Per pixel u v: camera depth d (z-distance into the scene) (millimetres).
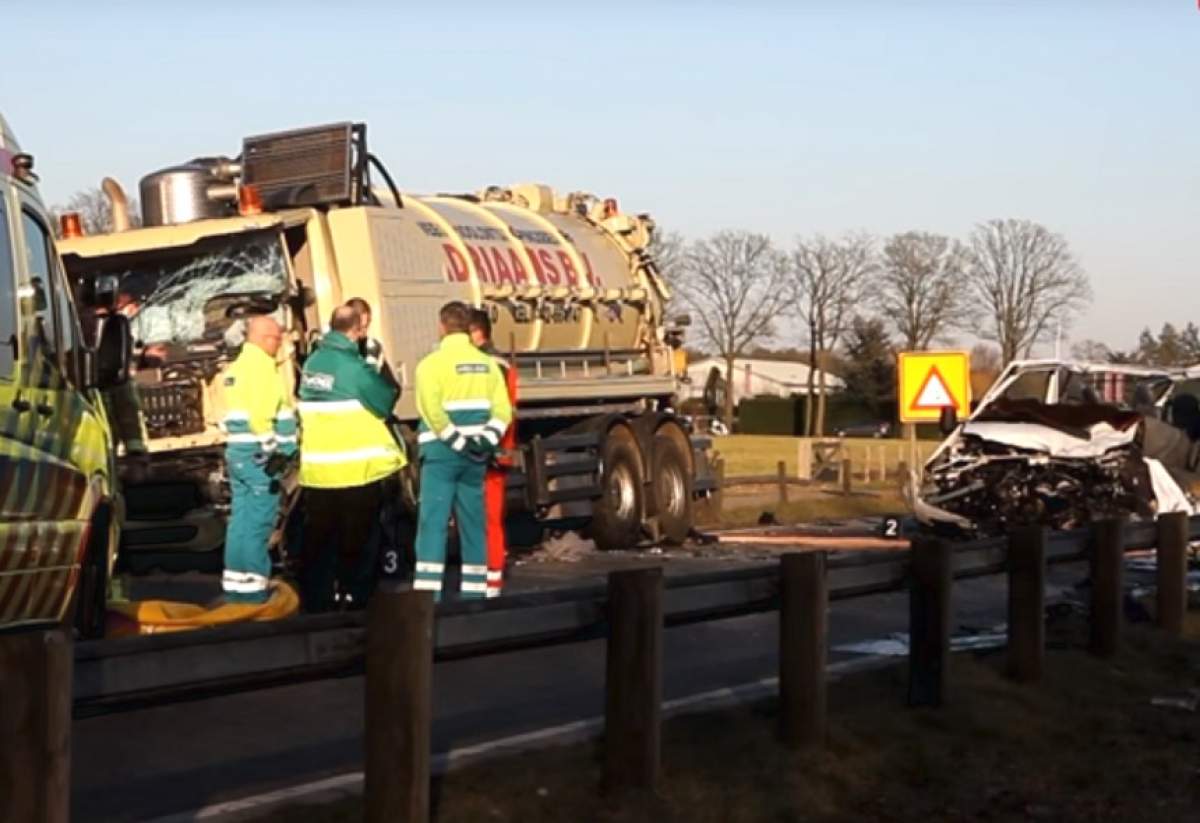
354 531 11562
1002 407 18719
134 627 9469
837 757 8195
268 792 7352
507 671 10672
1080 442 17562
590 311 19422
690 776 7559
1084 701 9820
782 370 99375
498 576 12609
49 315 8586
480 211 18359
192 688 5301
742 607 8141
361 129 15734
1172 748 8906
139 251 14898
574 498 18250
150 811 7109
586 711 9383
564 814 6969
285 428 11531
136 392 14500
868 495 29109
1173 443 18391
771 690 9656
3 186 8039
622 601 7141
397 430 14859
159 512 14500
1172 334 76000
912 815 7547
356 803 7004
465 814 6824
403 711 5953
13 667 4562
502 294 17547
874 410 79938
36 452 8109
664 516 19719
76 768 7918
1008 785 8102
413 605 5969
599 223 20406
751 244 80875
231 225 14719
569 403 18719
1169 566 12070
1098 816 7719
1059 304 78250
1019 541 10039
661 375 20766
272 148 15805
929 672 9188
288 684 5719
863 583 8969
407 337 15797
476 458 11508
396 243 15922
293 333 14906
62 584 8477
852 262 80000
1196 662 11125
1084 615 12281
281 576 13633
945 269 78750
